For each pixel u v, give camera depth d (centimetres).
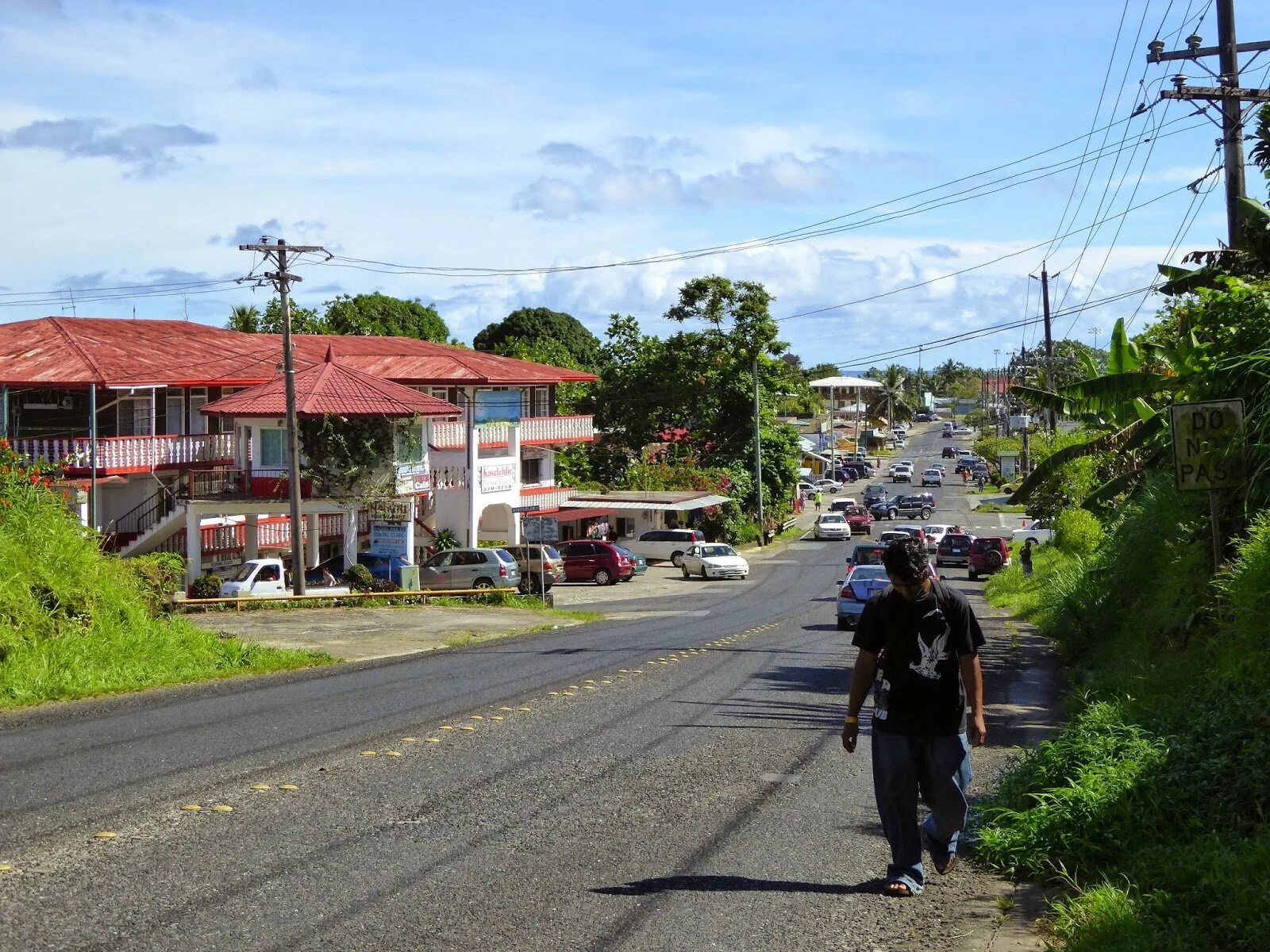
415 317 10088
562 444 6150
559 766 1030
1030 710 1436
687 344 7850
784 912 659
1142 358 2292
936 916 656
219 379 4162
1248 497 1294
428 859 744
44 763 1039
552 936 614
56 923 614
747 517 7831
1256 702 868
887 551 676
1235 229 1933
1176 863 653
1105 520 2373
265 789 932
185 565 3812
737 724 1271
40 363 3903
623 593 4722
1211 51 2003
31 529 1845
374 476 4153
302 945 591
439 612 3219
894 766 684
